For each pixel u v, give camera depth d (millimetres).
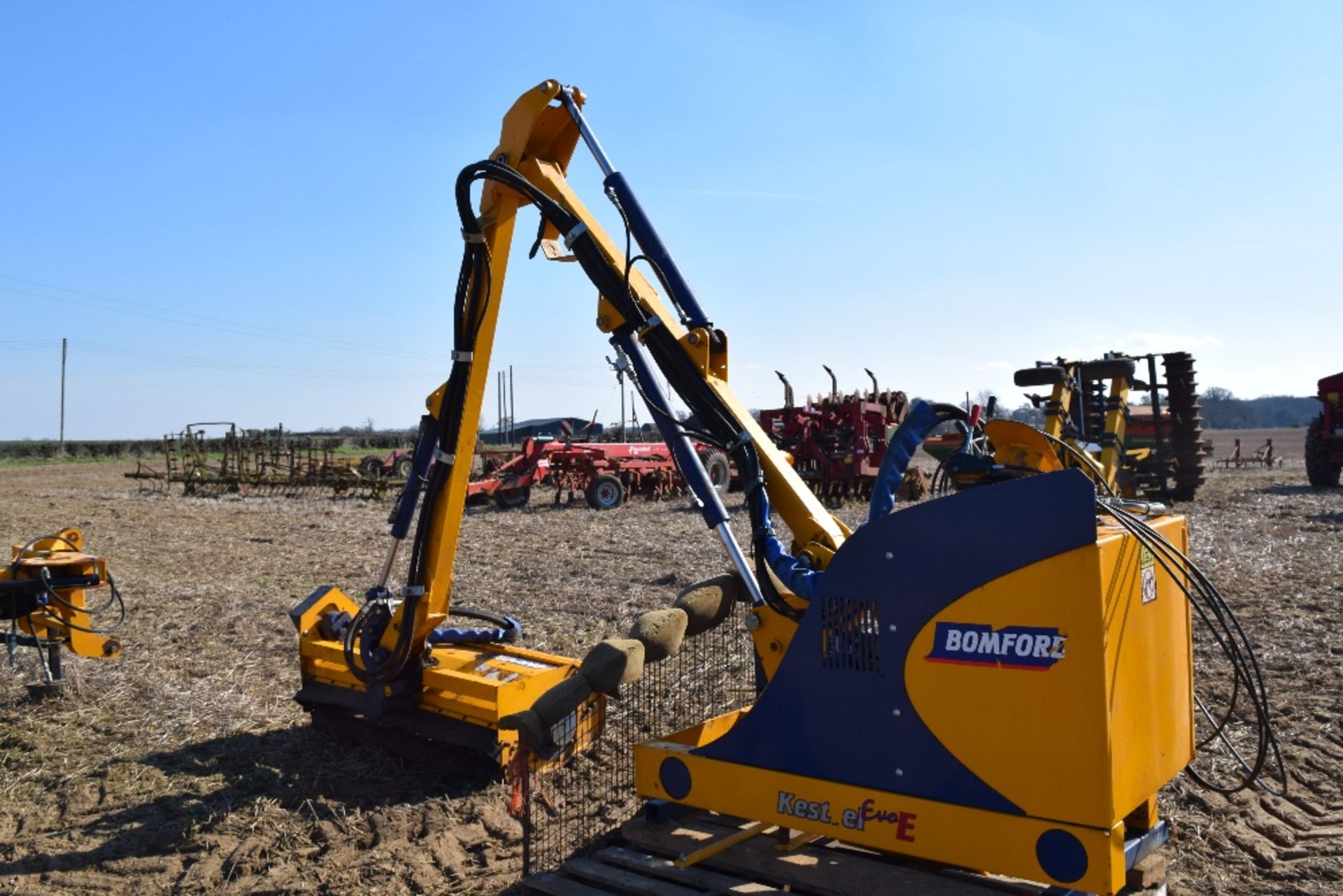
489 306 5562
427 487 5691
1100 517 3992
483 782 5723
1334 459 22609
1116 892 3256
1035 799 3322
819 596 3816
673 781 4258
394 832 5133
